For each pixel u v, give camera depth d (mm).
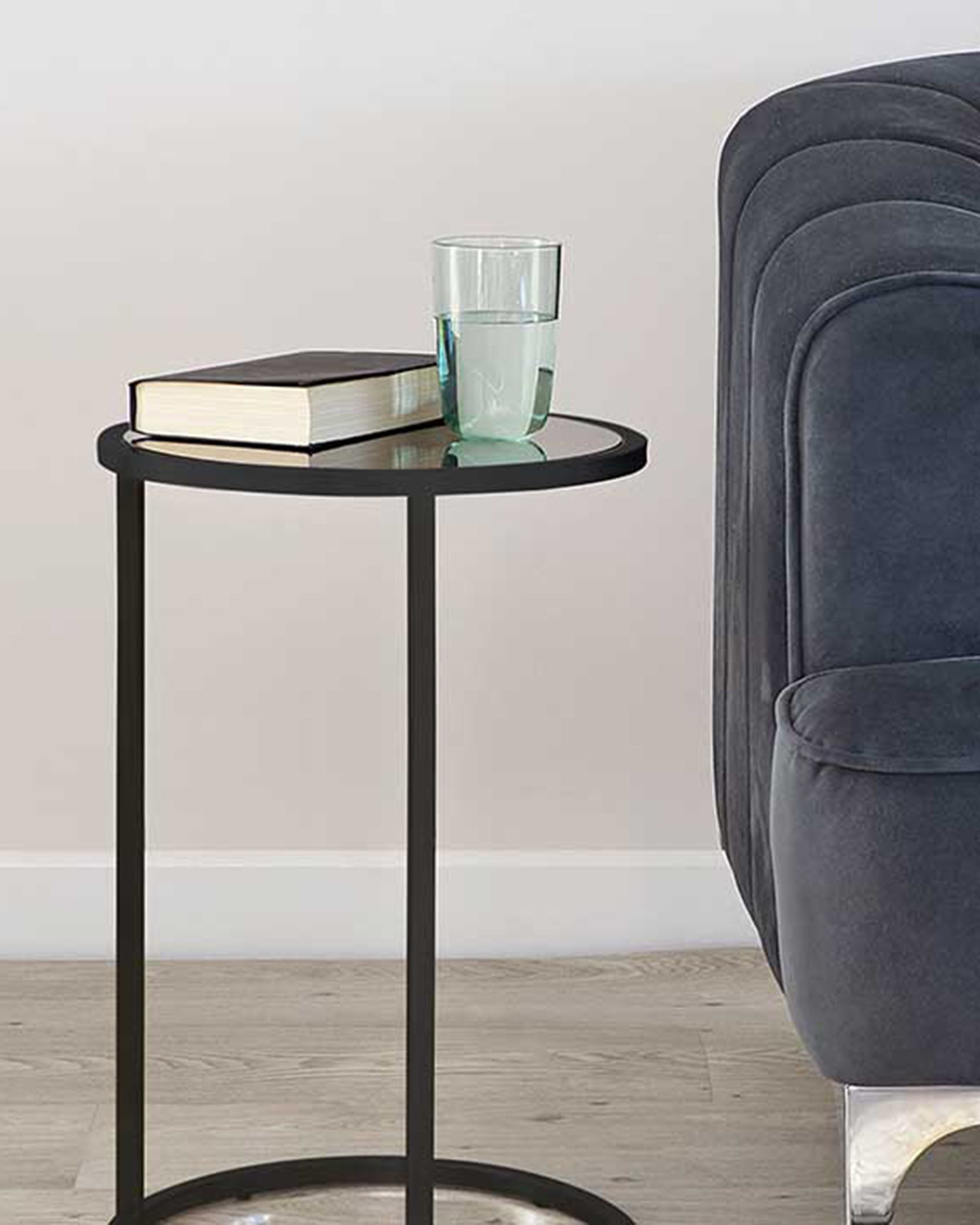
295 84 3363
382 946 3525
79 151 3375
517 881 3514
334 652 3494
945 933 2010
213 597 3479
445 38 3355
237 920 3514
